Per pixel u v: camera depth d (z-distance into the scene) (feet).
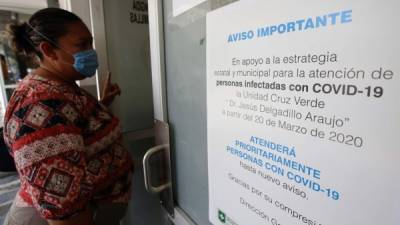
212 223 2.52
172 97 3.03
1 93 11.23
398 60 1.04
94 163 3.16
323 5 1.28
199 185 2.75
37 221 2.93
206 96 2.37
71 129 2.61
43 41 2.87
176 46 2.75
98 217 3.47
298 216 1.60
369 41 1.12
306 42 1.38
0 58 10.90
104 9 4.43
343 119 1.27
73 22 3.02
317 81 1.36
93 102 3.26
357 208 1.28
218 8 1.98
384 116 1.12
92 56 3.25
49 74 2.92
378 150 1.16
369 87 1.15
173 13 2.68
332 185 1.38
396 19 1.03
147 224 5.32
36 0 9.83
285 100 1.55
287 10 1.46
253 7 1.67
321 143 1.40
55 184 2.43
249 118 1.85
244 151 1.95
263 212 1.87
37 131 2.38
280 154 1.65
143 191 5.36
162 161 3.39
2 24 10.39
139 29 4.96
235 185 2.11
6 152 9.55
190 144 2.80
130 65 4.94
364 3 1.12
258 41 1.67
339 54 1.24
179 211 3.21
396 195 1.13
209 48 2.15
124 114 5.02
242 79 1.85
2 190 9.17
